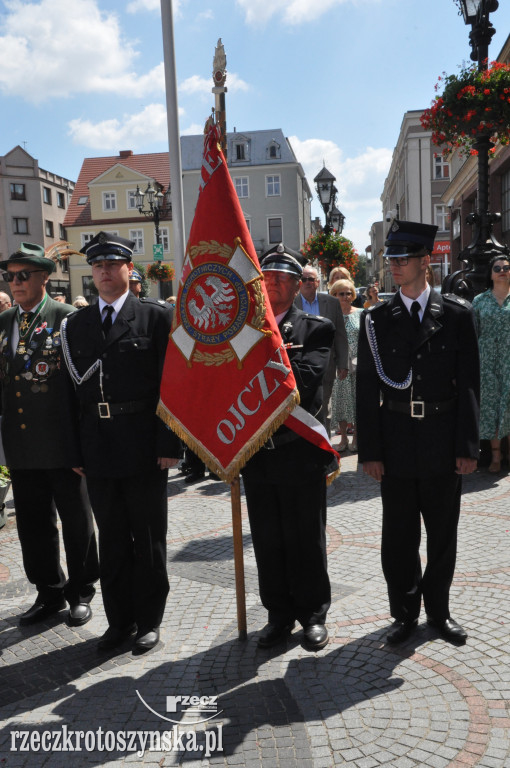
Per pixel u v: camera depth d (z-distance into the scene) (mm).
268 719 2627
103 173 47188
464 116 6809
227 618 3549
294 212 48750
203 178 3045
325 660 3049
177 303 3117
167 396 3105
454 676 2859
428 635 3232
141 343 3207
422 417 3035
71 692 2914
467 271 7211
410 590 3188
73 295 48281
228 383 3023
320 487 3217
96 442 3203
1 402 3604
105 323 3242
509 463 6273
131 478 3221
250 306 2980
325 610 3305
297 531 3217
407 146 40938
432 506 3109
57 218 49344
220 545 4699
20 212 46250
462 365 3020
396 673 2908
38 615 3643
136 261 47250
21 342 3545
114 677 3016
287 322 3232
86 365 3221
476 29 7375
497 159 16297
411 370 3041
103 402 3186
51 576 3664
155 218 16688
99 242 3215
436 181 40594
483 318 5977
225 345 3016
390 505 3168
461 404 3006
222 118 2996
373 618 3439
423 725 2537
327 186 14633
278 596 3293
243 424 3012
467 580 3814
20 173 46031
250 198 49031
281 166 48438
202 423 3082
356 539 4617
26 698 2883
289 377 2982
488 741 2424
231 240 2990
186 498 6027
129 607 3355
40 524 3607
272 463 3131
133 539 3326
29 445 3469
